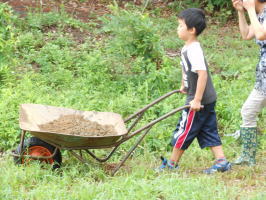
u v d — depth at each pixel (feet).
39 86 35.76
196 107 25.49
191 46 25.67
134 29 38.47
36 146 26.55
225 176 26.63
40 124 26.91
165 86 36.55
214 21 53.47
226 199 23.00
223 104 34.94
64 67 39.29
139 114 28.09
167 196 23.13
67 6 51.24
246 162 28.19
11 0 49.55
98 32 44.29
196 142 31.24
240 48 46.73
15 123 31.14
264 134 32.45
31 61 39.91
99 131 26.99
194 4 55.31
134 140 30.83
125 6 51.90
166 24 49.96
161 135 31.14
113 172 26.40
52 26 45.73
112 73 38.96
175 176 25.67
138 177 26.08
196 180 24.88
